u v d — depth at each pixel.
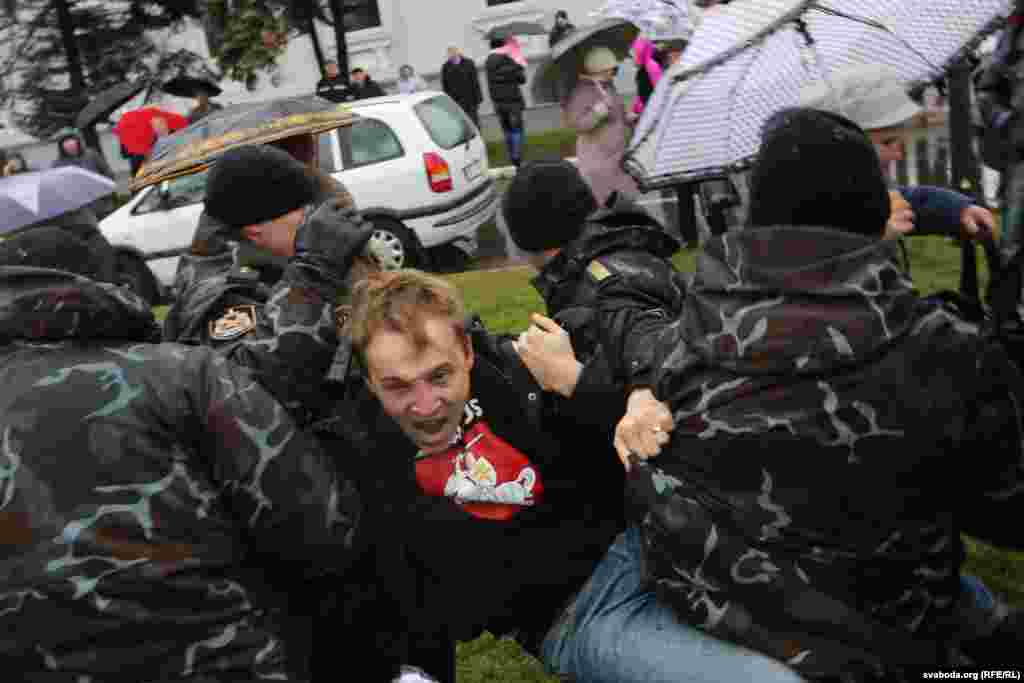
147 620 1.91
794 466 1.87
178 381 2.03
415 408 2.25
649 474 2.03
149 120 15.39
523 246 2.86
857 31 3.01
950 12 3.06
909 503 1.88
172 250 11.28
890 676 1.89
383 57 23.03
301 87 22.83
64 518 1.89
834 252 1.86
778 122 2.00
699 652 2.01
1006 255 2.88
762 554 1.91
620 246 2.73
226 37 18.98
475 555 2.48
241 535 2.09
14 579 1.87
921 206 3.04
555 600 2.48
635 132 3.16
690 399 1.97
